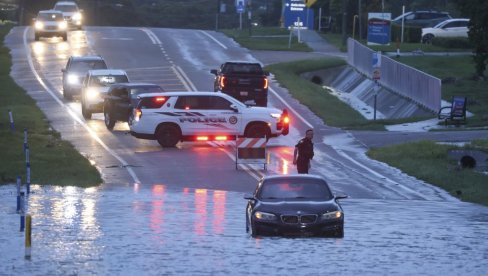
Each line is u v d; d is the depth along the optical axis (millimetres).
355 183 103938
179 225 74000
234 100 130375
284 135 137000
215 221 76562
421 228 74125
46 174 106250
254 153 111312
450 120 147625
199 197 92750
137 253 59844
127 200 90125
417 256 59594
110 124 142750
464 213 84562
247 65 155125
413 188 101875
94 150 125125
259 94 155125
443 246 64188
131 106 136500
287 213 65250
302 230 65312
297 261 56844
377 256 59312
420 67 197000
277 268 54469
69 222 75438
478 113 154250
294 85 187875
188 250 61094
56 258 58031
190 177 105875
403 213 84250
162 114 127625
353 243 64625
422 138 134250
